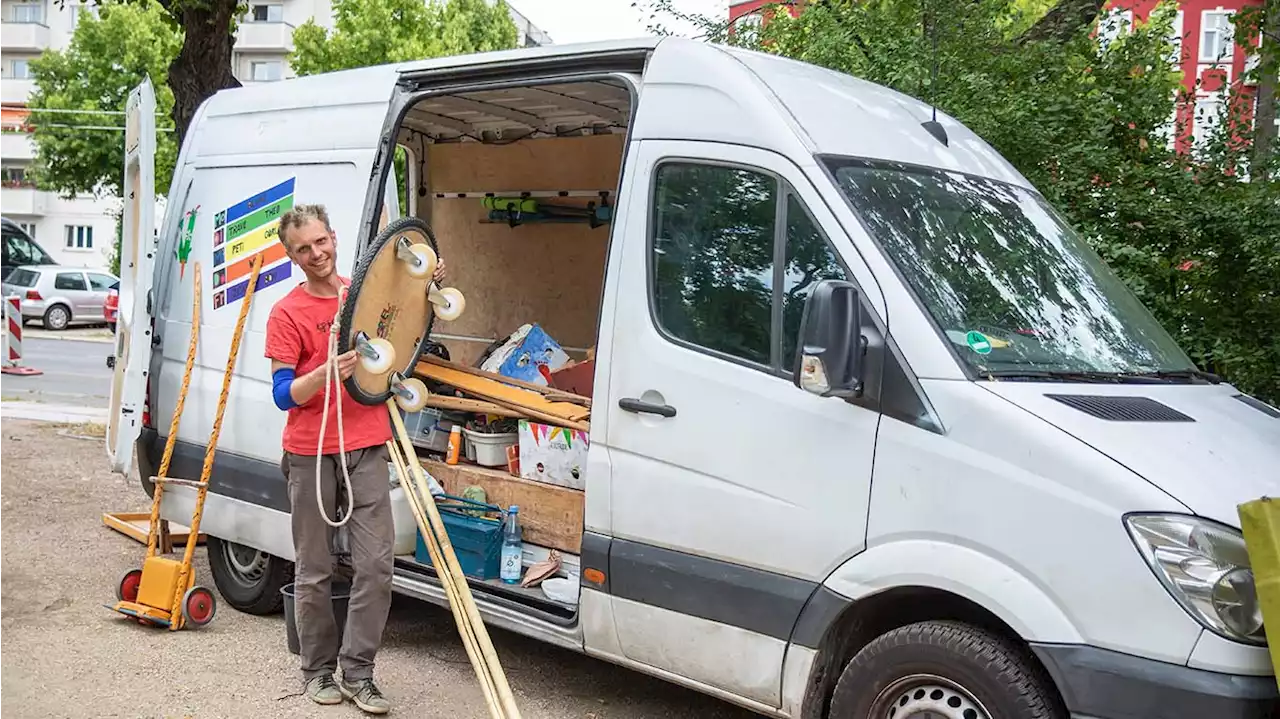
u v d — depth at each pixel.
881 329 3.83
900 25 7.53
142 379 6.02
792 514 3.95
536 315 7.71
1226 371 6.86
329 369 4.48
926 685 3.70
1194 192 7.04
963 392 3.65
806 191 4.10
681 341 4.33
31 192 50.19
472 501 5.40
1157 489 3.32
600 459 4.52
